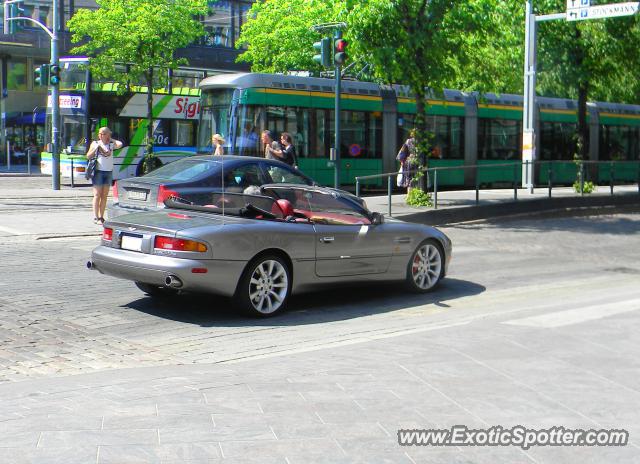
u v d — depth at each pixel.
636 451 4.47
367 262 9.72
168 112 32.72
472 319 8.62
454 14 19.48
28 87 49.91
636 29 26.20
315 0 26.00
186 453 4.26
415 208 19.84
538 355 6.45
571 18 23.34
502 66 26.34
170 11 32.88
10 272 10.84
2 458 4.13
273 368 6.12
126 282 10.49
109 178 16.36
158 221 8.59
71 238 14.52
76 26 33.62
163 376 6.00
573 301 9.43
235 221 8.67
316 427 4.73
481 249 15.39
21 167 46.38
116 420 4.79
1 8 46.09
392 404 5.20
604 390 5.55
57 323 8.18
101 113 30.64
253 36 39.84
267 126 23.89
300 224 9.09
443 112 28.50
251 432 4.61
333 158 18.94
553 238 17.58
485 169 22.12
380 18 19.12
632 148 35.81
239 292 8.55
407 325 8.52
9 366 6.57
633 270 13.36
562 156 32.66
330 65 18.86
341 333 8.09
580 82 26.47
